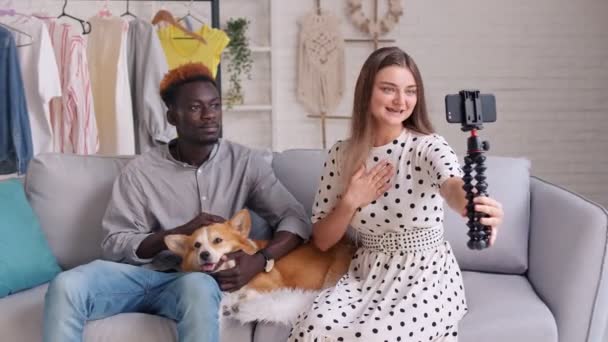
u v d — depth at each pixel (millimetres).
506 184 2016
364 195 1636
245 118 4215
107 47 2904
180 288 1591
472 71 4137
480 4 4082
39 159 2184
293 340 1497
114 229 1944
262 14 4109
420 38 4113
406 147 1650
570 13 4078
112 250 1895
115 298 1667
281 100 4188
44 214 2121
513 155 4215
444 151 1561
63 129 2824
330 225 1699
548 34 4098
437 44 4117
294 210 1963
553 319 1644
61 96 2781
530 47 4109
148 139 3004
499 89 4156
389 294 1560
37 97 2711
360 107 1687
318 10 4082
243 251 1767
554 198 1923
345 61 4129
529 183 2092
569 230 1727
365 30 4082
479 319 1620
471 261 2012
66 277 1574
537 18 4082
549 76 4137
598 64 4121
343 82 4090
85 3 3602
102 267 1688
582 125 4180
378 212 1653
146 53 2951
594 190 4246
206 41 3232
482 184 1327
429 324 1488
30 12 3486
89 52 2939
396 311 1484
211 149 2043
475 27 4098
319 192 1817
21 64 2680
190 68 1990
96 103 2951
